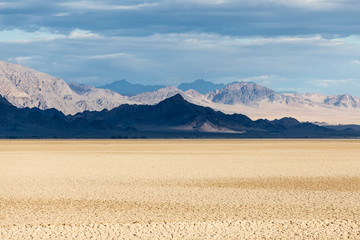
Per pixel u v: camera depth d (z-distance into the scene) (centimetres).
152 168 7144
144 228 2895
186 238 2681
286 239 2664
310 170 6769
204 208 3603
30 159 9581
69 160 9181
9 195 4278
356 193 4416
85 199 4044
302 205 3731
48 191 4547
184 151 13075
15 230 2847
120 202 3888
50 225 2970
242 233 2784
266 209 3556
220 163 8150
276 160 8956
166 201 3938
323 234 2766
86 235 2739
